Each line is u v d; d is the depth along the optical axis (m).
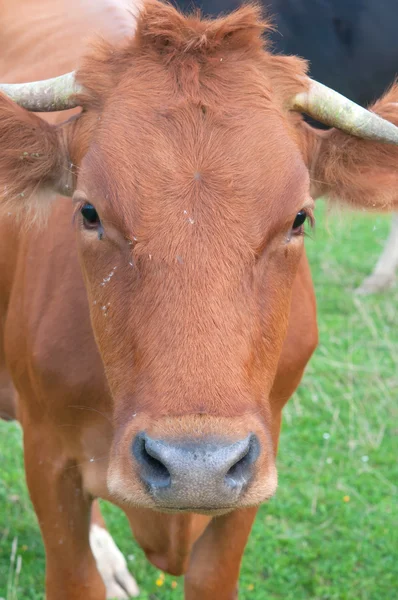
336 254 11.37
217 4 9.35
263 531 6.13
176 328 3.36
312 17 9.82
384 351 8.62
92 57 4.00
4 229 4.97
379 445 7.10
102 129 3.74
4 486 6.60
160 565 4.94
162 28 3.86
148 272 3.45
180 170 3.53
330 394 7.82
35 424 4.70
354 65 9.99
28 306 4.61
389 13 9.80
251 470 3.31
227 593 4.82
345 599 5.56
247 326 3.45
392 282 10.13
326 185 4.27
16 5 6.39
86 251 3.76
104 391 4.31
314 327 4.72
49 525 4.73
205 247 3.43
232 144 3.61
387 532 6.12
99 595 4.79
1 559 5.90
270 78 3.97
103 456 4.46
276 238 3.61
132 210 3.50
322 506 6.36
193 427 3.20
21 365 4.70
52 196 4.25
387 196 4.19
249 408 3.35
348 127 4.04
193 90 3.73
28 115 4.02
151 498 3.29
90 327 4.34
